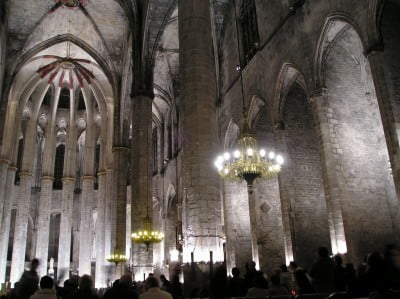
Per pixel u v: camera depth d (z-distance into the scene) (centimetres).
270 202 2073
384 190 1567
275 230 2036
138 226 2295
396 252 625
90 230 3700
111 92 3738
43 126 4409
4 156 3344
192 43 1423
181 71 1425
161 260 3484
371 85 1667
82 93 3984
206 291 1023
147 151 2447
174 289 1132
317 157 1916
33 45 3266
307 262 1712
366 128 1617
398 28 1510
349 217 1459
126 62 3225
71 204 3809
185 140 1327
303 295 708
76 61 3662
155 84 3338
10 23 3144
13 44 3159
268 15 1986
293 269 1118
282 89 1850
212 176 1280
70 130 3978
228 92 2339
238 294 941
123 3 2828
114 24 3278
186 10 1479
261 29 2045
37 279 840
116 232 3002
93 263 4244
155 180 3828
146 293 725
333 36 1555
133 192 2386
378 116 1638
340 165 1516
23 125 4219
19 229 3569
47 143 3891
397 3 1533
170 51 2942
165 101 3475
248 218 2245
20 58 3203
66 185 3834
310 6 1644
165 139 3628
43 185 3791
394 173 1230
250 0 2205
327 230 1800
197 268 1159
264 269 1941
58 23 3253
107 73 3419
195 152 1288
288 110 1948
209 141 1310
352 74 1666
